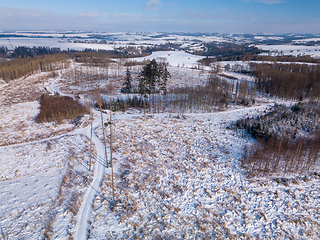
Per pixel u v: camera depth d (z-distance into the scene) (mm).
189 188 25109
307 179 27047
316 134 38375
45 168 27734
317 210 22391
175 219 20453
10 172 26875
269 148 34750
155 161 30328
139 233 18672
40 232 18297
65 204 21516
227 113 54750
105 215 20359
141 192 23734
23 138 37281
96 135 37906
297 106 51625
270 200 23641
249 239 18859
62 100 57781
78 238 17938
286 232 19781
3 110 52562
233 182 26625
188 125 45125
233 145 36938
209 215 21266
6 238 17594
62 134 38812
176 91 72188
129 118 48188
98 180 25469
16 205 21266
